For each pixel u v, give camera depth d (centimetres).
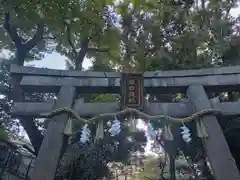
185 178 1319
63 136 576
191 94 633
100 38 1314
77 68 1366
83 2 1170
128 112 594
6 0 1048
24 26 1226
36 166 538
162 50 1123
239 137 873
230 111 604
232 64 1005
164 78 673
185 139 619
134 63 1164
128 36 1206
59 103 622
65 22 1195
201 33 1086
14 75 685
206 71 670
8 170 1205
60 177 1110
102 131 585
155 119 595
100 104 629
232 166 523
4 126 1259
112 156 1216
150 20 1152
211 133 566
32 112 619
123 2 1179
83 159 1157
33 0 1068
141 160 1384
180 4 1146
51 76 682
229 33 1057
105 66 1511
